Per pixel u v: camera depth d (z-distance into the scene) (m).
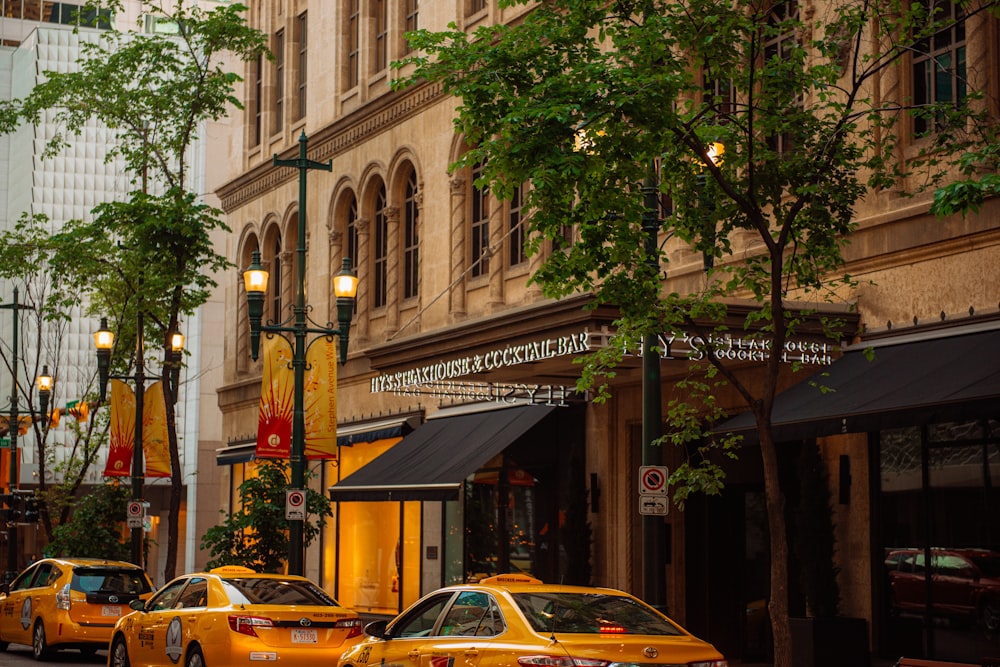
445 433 37.03
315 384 31.22
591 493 32.34
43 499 48.47
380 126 42.69
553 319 26.52
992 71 23.59
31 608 31.42
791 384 26.94
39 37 119.88
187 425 103.88
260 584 22.94
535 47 17.53
